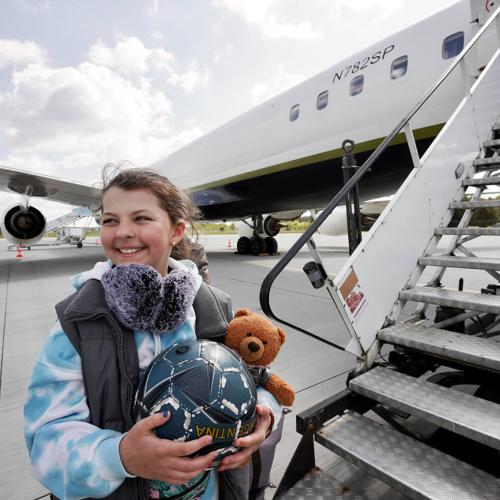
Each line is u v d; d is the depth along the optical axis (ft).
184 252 4.17
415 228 7.41
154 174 2.95
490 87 9.82
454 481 4.09
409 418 6.54
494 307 5.62
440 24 15.81
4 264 41.22
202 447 2.12
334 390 8.04
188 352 2.50
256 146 26.91
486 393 6.36
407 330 6.32
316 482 4.71
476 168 9.21
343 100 20.04
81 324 2.51
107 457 2.14
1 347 11.64
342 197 6.04
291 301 16.74
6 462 5.87
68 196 37.52
